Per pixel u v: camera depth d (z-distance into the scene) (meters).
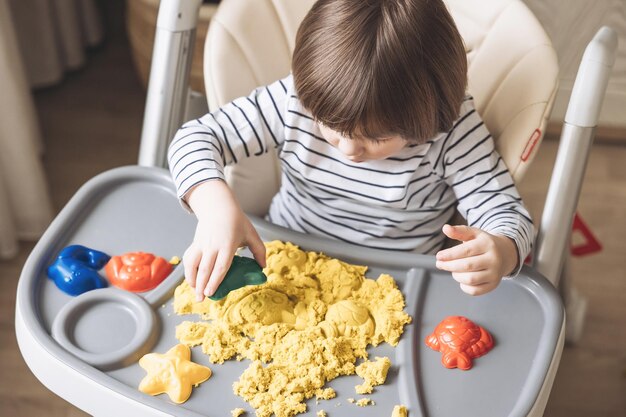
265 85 0.97
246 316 0.77
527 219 0.84
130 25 1.70
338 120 0.76
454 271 0.76
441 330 0.77
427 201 0.92
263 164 1.00
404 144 0.81
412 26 0.74
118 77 1.95
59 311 0.78
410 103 0.75
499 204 0.85
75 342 0.76
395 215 0.93
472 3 0.91
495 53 0.90
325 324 0.78
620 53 1.42
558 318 0.79
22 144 1.44
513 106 0.89
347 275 0.83
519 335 0.78
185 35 0.95
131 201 0.91
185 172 0.83
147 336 0.76
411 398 0.71
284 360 0.74
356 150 0.79
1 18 1.46
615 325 1.45
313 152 0.90
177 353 0.74
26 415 1.28
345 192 0.92
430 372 0.74
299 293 0.81
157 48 0.95
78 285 0.80
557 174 0.85
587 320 1.45
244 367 0.74
